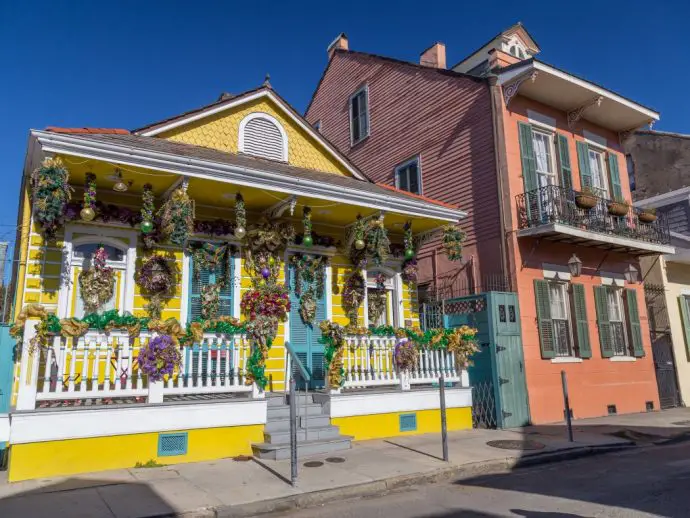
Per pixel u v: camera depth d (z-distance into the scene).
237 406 8.05
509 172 13.19
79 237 8.62
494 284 13.03
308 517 5.63
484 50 17.34
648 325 15.70
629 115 15.53
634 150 20.53
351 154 19.59
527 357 12.16
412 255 11.47
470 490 6.70
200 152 9.81
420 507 5.94
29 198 8.80
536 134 14.38
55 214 7.25
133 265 8.97
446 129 15.30
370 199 10.23
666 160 19.42
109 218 8.77
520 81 13.24
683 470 7.72
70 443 6.82
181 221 8.09
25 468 6.52
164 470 7.05
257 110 11.84
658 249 14.93
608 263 15.01
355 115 19.69
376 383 9.88
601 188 15.74
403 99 17.23
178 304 9.38
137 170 8.06
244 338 8.45
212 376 9.05
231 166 8.55
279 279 10.65
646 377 15.02
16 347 7.33
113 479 6.55
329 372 9.34
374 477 6.87
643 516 5.42
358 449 8.56
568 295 13.76
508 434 10.36
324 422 8.90
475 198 13.93
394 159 17.33
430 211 11.18
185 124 10.80
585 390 13.24
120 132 9.41
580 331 13.52
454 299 12.73
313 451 8.12
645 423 12.19
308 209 10.16
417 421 10.20
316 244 11.21
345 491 6.38
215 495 6.00
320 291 11.21
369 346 10.02
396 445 8.95
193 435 7.64
